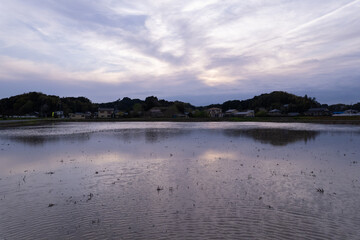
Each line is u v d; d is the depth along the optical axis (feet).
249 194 38.32
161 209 32.86
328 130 153.79
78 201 36.01
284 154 71.92
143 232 26.73
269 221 29.19
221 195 37.91
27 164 60.08
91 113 529.86
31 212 32.27
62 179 47.19
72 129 173.68
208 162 61.31
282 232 26.58
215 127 189.88
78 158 66.85
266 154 72.08
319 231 26.76
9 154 73.46
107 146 88.74
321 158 65.87
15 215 31.35
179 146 88.22
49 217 30.71
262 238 25.36
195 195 38.01
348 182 44.32
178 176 48.65
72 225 28.55
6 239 25.49
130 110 477.36
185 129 169.99
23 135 128.98
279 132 142.51
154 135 128.16
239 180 45.73
